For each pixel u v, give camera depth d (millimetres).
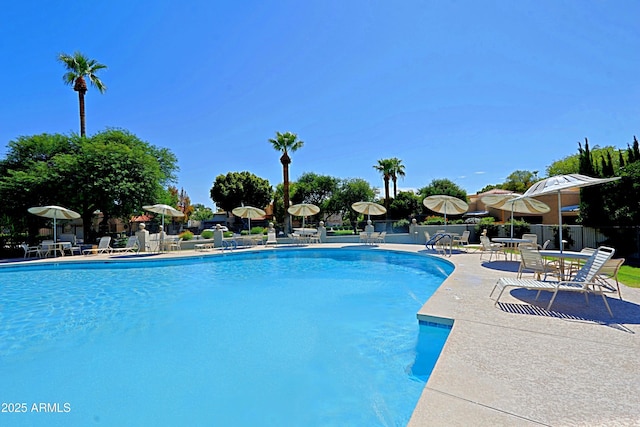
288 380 4094
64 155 18453
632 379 2811
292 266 13406
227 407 3549
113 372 4387
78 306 7672
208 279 10875
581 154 13648
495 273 8359
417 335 5254
